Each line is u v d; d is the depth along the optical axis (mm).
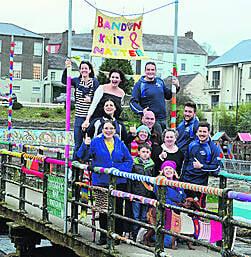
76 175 6383
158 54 59031
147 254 5492
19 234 7965
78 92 7441
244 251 9250
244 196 3992
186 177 6582
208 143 6488
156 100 7547
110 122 6004
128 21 7434
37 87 52531
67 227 6547
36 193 10461
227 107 42188
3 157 9188
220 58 46156
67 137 6523
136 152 6734
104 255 5594
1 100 42094
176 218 5590
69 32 6684
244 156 29672
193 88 47625
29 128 35312
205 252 5824
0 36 50656
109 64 25125
